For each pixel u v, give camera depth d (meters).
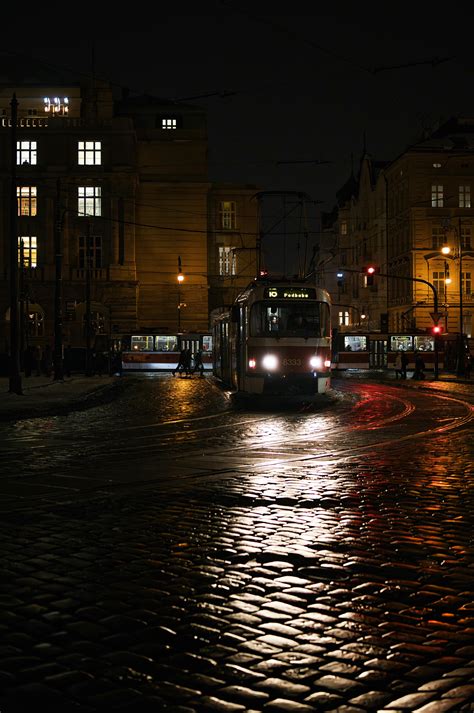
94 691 3.99
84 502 9.09
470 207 70.06
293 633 4.80
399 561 6.51
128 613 5.18
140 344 59.56
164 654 4.47
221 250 73.62
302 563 6.44
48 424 19.44
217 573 6.14
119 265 64.94
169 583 5.88
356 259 89.44
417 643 4.65
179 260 65.88
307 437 16.08
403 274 72.31
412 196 70.00
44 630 4.87
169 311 70.81
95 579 5.99
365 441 15.23
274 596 5.55
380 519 8.14
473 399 28.22
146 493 9.62
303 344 25.42
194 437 16.20
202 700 3.88
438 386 38.84
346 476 10.93
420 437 15.84
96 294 64.69
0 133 64.62
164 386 38.81
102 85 68.44
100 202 65.19
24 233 64.69
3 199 64.44
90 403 27.23
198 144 71.50
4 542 7.20
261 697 3.91
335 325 94.88
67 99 68.81
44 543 7.16
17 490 9.91
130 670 4.24
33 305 64.75
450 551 6.84
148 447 14.49
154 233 70.88
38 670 4.25
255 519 8.14
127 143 65.44
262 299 25.53
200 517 8.25
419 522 8.01
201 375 50.09
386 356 61.09
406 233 71.50
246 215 73.62
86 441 15.55
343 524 7.91
